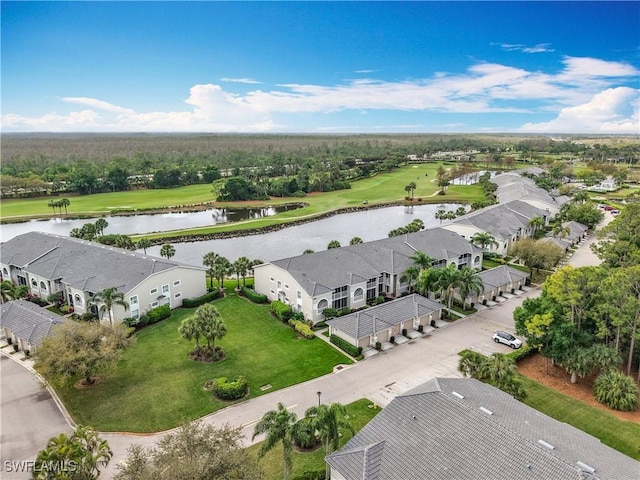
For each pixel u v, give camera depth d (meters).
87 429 28.58
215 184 175.38
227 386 41.38
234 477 24.47
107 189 187.62
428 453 26.94
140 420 38.38
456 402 29.59
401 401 31.61
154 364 47.69
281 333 55.09
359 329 50.19
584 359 41.28
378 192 179.62
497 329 55.72
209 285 72.69
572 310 43.94
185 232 112.00
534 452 24.91
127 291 56.09
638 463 27.12
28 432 36.88
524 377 44.72
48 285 64.50
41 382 43.34
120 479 25.25
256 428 29.41
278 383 43.97
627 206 71.88
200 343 52.00
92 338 42.06
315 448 34.81
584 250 92.50
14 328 50.03
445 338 53.31
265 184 174.50
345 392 42.28
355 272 62.88
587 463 24.88
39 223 131.25
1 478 31.77
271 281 64.12
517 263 83.44
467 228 88.44
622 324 41.47
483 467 25.05
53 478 25.06
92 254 68.06
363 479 26.25
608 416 38.34
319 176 186.75
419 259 65.12
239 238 110.56
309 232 117.19
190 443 26.16
